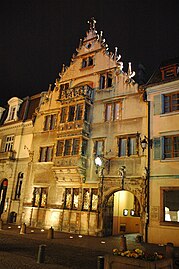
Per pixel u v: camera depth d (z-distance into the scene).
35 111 26.91
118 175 19.56
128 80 21.64
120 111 21.19
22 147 27.11
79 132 21.41
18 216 24.23
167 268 6.67
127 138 20.12
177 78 18.70
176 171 17.12
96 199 20.39
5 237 16.09
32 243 14.45
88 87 22.89
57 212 21.80
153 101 19.66
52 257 10.97
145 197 17.62
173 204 16.84
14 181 26.17
